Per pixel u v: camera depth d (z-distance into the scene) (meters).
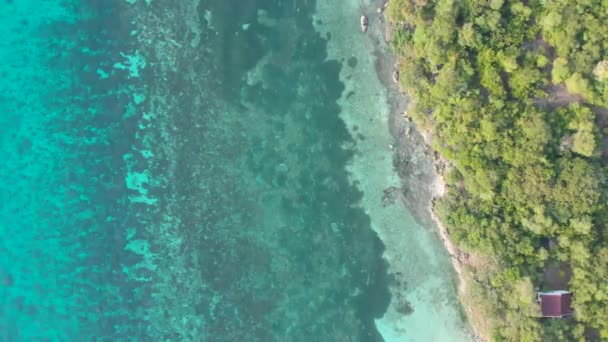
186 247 28.53
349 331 27.91
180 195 28.52
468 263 26.50
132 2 28.55
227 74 28.20
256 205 28.25
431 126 26.27
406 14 25.69
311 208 28.05
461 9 24.80
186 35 28.36
